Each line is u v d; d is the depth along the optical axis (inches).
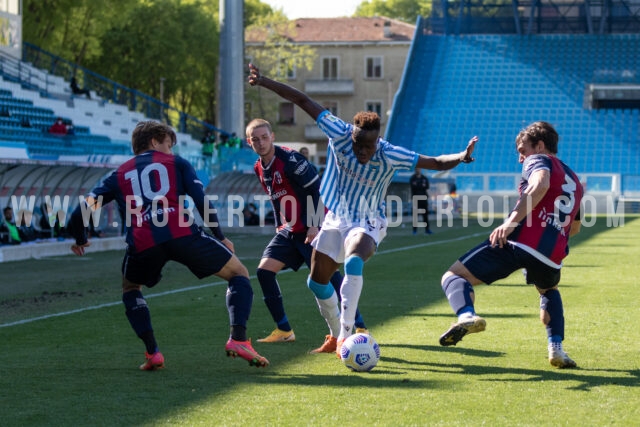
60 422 299.0
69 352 438.9
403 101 3058.6
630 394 332.2
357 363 376.2
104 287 775.7
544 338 460.4
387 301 634.2
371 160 395.5
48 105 1990.7
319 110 405.7
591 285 725.9
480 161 2847.0
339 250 415.5
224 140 2119.8
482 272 377.7
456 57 3176.7
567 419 296.4
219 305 624.4
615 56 3120.1
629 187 2566.4
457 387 346.0
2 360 417.4
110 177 385.7
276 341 467.5
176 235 376.5
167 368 393.1
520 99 3029.0
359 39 4256.9
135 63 3373.5
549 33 3243.1
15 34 2187.5
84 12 2802.7
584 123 2942.9
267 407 315.9
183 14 3503.9
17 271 932.0
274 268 465.4
